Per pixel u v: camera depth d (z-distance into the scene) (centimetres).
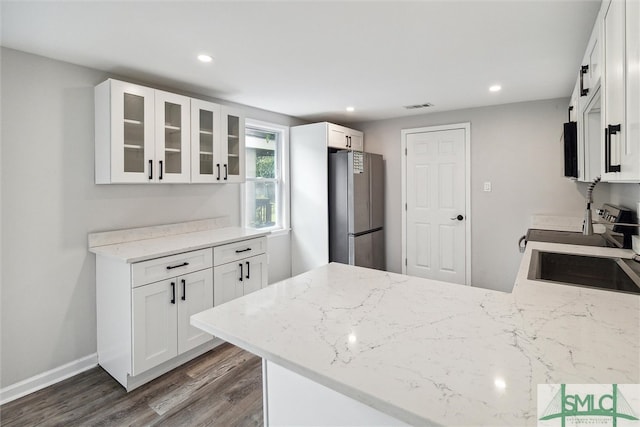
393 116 427
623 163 109
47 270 223
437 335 96
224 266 265
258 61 235
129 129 238
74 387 219
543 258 211
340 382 75
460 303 121
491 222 380
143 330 214
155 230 277
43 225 221
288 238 421
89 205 242
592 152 186
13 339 210
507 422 61
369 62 240
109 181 230
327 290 137
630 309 111
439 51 221
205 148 287
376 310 115
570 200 338
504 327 100
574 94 241
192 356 254
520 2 163
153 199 280
